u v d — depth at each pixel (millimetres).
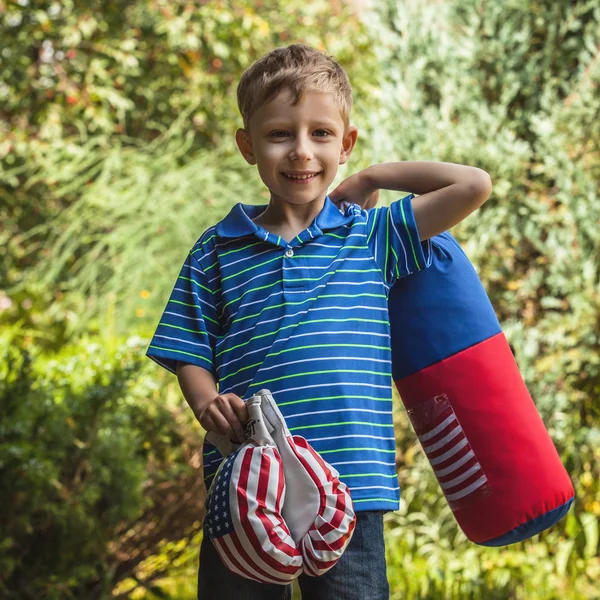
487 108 4273
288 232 1978
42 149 7113
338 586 1816
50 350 5086
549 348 4070
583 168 4074
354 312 1888
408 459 4219
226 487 1715
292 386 1829
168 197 6445
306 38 7898
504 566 3828
